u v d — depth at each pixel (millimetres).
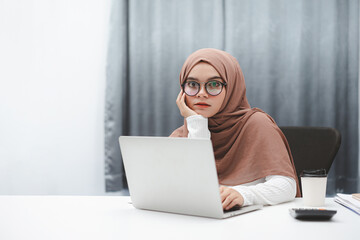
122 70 2750
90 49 2814
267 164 1305
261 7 2715
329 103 2717
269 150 1332
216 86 1420
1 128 2816
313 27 2732
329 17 2715
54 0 2799
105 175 2738
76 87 2824
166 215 1011
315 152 1740
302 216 932
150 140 1011
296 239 785
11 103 2814
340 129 2754
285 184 1192
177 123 2754
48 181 2836
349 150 2727
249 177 1346
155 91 2752
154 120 2760
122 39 2729
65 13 2807
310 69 2742
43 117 2824
